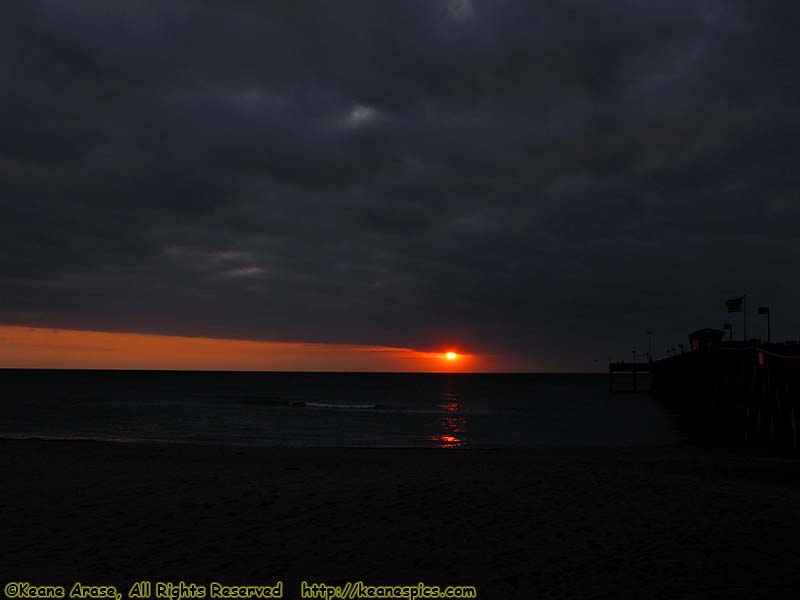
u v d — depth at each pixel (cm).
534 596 692
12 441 2484
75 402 7138
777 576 757
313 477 1512
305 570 789
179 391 10662
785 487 1555
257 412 5881
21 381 15975
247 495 1266
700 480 1608
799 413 2573
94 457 1920
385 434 4006
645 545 903
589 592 703
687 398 6266
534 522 1045
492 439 3769
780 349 2961
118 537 935
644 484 1425
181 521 1038
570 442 3603
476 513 1111
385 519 1061
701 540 930
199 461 1853
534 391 12756
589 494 1295
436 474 1574
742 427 3612
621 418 5547
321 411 6147
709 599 676
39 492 1291
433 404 7806
